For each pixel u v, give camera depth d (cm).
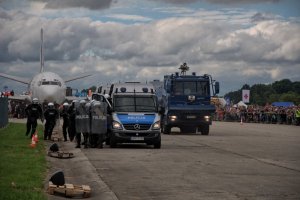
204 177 1563
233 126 5366
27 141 2747
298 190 1331
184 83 3766
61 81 5784
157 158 2116
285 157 2172
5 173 1507
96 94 3033
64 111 3084
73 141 3052
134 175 1609
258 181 1484
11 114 6731
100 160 2038
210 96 3766
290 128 4869
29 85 6612
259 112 6494
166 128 3912
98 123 2586
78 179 1566
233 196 1245
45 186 1359
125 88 2788
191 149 2564
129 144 2922
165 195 1263
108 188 1366
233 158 2120
